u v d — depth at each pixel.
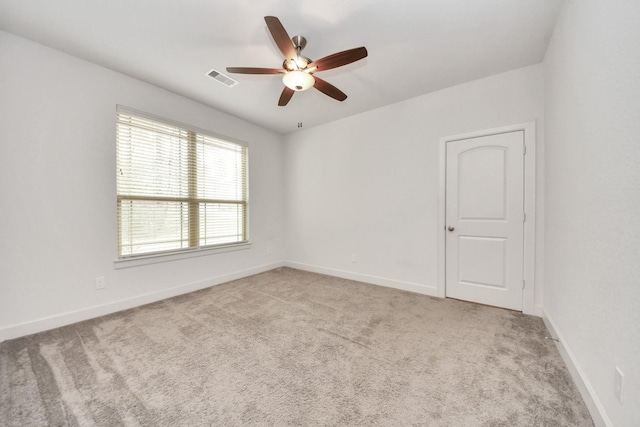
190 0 1.67
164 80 2.68
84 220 2.31
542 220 2.32
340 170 3.79
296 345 1.89
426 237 3.01
